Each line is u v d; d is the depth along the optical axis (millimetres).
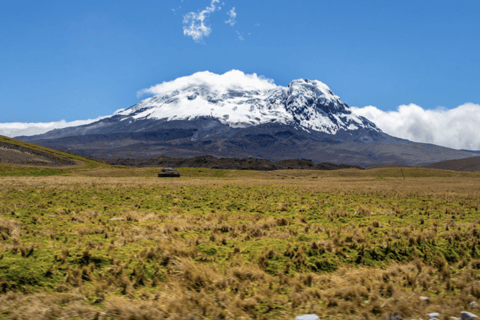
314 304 8938
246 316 8219
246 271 10594
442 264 12242
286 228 17031
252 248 12680
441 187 51062
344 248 12953
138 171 122750
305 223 18719
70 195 32188
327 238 14328
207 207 26109
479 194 36531
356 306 8859
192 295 9016
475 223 17625
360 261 12203
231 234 15148
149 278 9953
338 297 9422
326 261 11852
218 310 8430
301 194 37812
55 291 8906
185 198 32438
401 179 100562
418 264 12062
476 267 12016
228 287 9797
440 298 9445
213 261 11461
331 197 34000
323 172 147000
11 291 8516
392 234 14773
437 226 17656
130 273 10023
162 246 12078
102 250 11781
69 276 9453
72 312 7926
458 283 10414
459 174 139500
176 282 9695
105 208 24219
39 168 111250
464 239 14414
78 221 18219
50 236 13781
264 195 36312
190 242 13406
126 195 33781
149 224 17500
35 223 16750
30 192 33500
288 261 11570
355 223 18688
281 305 8906
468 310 8695
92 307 8227
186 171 131500
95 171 118188
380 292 9875
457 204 27938
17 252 10742
